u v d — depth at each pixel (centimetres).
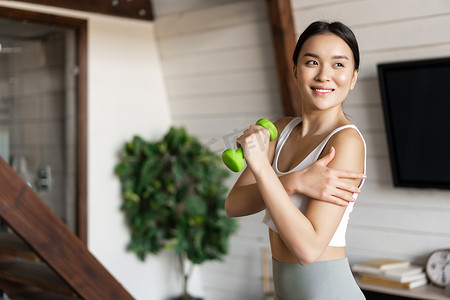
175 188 449
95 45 411
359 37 337
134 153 424
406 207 350
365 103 349
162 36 448
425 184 333
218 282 473
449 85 312
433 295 315
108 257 423
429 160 329
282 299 144
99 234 417
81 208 404
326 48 136
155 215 431
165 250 462
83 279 287
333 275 138
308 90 139
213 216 436
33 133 384
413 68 322
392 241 361
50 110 392
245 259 450
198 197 448
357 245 379
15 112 373
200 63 433
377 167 356
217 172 436
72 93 404
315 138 145
